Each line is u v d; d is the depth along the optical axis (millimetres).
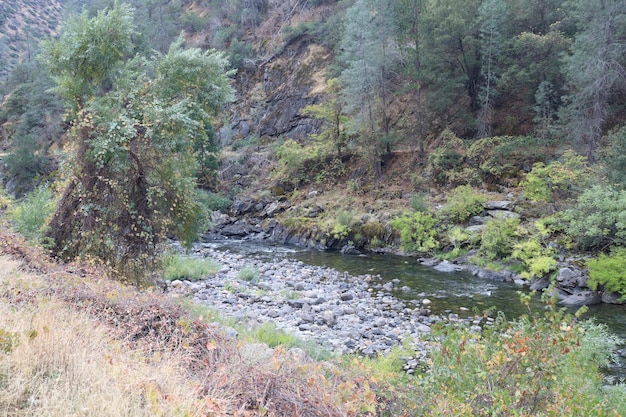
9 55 86188
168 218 10594
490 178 24500
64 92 10773
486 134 27266
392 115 33688
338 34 42656
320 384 4277
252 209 33156
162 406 3211
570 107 22453
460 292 14664
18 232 10695
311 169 34250
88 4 87375
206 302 11945
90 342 4180
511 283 16094
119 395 3180
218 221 31672
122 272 9992
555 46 24703
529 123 27156
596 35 21594
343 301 13289
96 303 5410
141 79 10984
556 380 4398
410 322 11203
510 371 4453
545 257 15641
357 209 27031
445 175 26234
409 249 22094
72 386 3297
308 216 28828
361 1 30828
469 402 4297
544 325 4781
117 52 10914
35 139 47594
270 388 3967
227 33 52438
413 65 30766
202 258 19516
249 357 4676
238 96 47281
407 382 5238
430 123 31062
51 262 9016
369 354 8898
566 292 14312
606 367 8125
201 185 35812
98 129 9992
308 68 44281
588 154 21234
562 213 17500
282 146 34781
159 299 5879
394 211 24812
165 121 9992
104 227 9984
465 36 28141
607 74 21141
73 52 10367
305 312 11570
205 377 4012
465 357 4852
